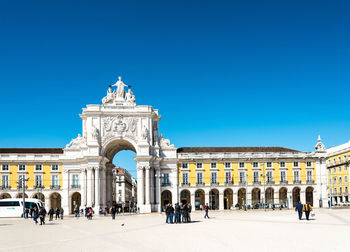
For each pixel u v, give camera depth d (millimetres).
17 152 38062
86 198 35781
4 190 36469
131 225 18156
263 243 10133
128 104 37406
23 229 16984
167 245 10203
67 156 37312
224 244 10117
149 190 36062
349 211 27641
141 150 36375
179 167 38156
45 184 37188
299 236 11508
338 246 9359
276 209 35875
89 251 9430
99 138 36406
